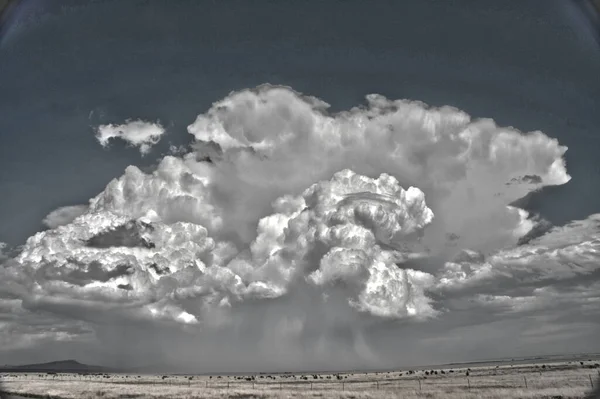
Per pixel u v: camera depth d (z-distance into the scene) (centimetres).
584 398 3319
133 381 8506
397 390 4731
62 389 5134
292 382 7700
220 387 6219
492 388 4431
